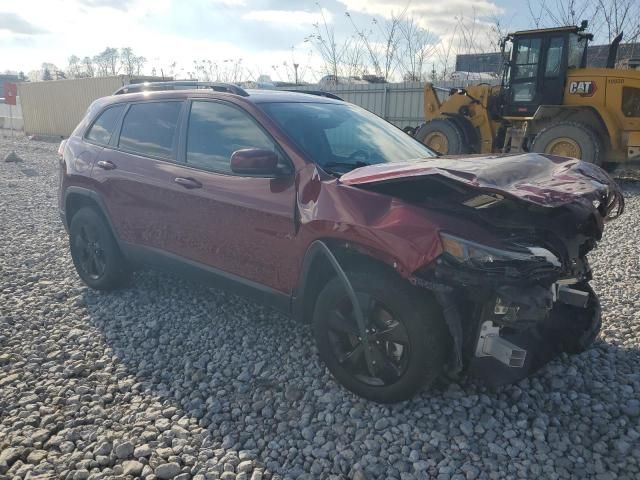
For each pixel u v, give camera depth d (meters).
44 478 2.60
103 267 4.86
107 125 4.90
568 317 3.68
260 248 3.60
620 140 11.26
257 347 3.90
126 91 5.07
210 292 4.92
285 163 3.54
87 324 4.32
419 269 2.79
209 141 4.02
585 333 3.63
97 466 2.71
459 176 2.81
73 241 5.09
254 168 3.36
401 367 3.00
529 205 2.79
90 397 3.29
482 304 2.85
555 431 2.95
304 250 3.33
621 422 3.01
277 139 3.62
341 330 3.21
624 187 11.70
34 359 3.75
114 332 4.16
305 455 2.79
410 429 2.95
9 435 2.92
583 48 12.15
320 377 3.48
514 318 2.80
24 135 29.00
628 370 3.60
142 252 4.49
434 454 2.77
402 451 2.79
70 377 3.55
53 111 26.53
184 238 4.11
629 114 11.11
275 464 2.71
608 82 11.09
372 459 2.72
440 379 3.34
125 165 4.51
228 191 3.74
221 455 2.79
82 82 24.41
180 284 5.12
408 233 2.83
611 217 3.57
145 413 3.13
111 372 3.61
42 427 3.01
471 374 3.06
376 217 2.98
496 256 2.66
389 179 2.99
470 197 2.99
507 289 2.68
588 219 2.91
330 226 3.12
